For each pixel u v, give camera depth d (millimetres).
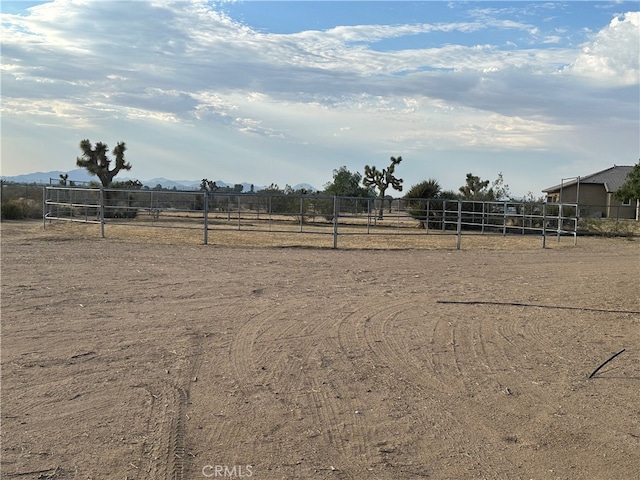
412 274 14359
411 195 36719
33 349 6836
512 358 7062
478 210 36000
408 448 4547
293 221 37125
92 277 12203
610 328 8797
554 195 60562
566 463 4375
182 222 34344
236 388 5723
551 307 10359
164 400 5367
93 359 6523
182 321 8422
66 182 38875
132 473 4016
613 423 5152
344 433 4773
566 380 6285
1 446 4379
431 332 8227
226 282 12070
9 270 12938
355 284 12398
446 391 5840
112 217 36188
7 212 33219
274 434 4715
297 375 6160
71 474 3982
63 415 4977
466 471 4203
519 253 20922
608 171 59875
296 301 10203
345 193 54000
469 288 12336
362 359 6801
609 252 21859
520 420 5168
